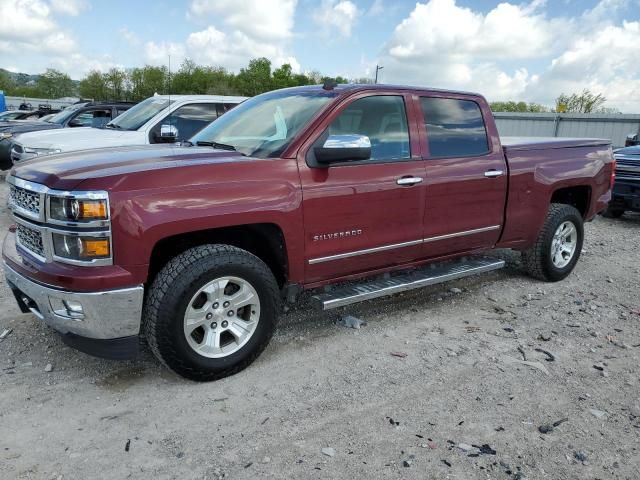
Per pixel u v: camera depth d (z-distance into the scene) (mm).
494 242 5094
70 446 2824
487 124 4945
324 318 4629
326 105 3936
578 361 3941
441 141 4562
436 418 3146
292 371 3678
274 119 4125
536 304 5117
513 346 4164
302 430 3004
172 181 3223
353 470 2676
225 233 3770
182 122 8594
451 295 5320
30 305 3549
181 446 2844
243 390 3418
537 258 5555
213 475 2623
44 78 84312
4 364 3678
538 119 24016
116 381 3498
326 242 3867
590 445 2932
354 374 3652
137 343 3277
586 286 5746
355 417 3139
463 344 4168
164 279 3240
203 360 3398
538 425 3104
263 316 3627
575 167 5605
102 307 3066
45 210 3123
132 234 3059
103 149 3969
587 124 22891
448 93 4699
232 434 2955
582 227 5848
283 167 3643
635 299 5383
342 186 3869
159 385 3461
